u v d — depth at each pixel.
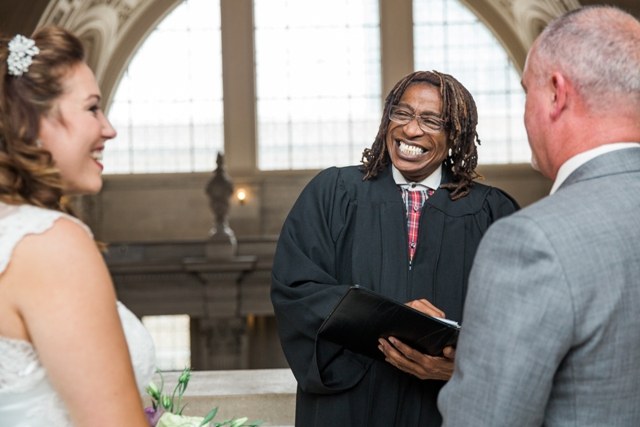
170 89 21.05
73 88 1.59
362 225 2.78
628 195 1.57
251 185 20.72
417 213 2.82
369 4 21.00
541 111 1.66
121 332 1.49
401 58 20.70
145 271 18.69
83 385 1.43
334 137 21.09
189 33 20.98
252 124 20.67
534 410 1.50
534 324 1.49
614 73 1.57
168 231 20.97
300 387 2.74
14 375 1.46
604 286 1.50
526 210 1.59
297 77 21.08
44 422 1.49
